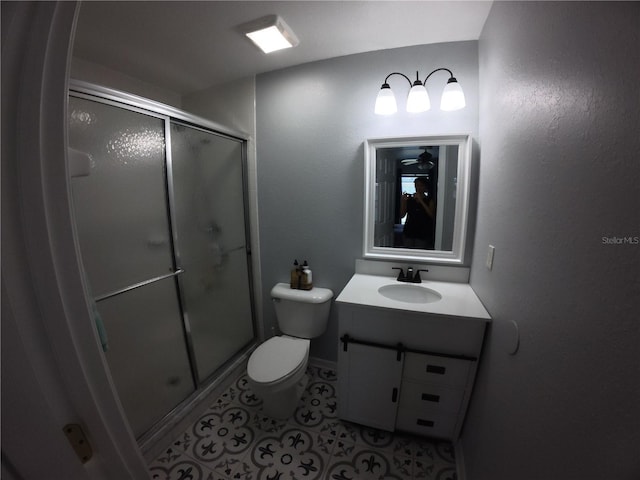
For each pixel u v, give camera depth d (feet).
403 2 3.84
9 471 1.02
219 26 4.31
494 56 3.84
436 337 4.22
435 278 5.47
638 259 1.39
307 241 6.42
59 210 1.10
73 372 1.18
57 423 1.14
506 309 3.20
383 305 4.31
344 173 5.82
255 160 6.50
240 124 6.49
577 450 1.79
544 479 2.14
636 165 1.42
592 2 1.81
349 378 4.79
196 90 6.79
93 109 3.67
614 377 1.52
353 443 4.79
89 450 1.27
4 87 0.94
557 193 2.20
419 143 5.17
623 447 1.43
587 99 1.85
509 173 3.25
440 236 5.35
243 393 6.07
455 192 5.12
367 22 4.30
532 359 2.48
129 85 6.00
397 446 4.72
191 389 5.57
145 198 4.46
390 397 4.66
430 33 4.60
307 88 5.78
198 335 5.78
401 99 5.20
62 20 1.05
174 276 5.08
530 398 2.45
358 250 6.02
